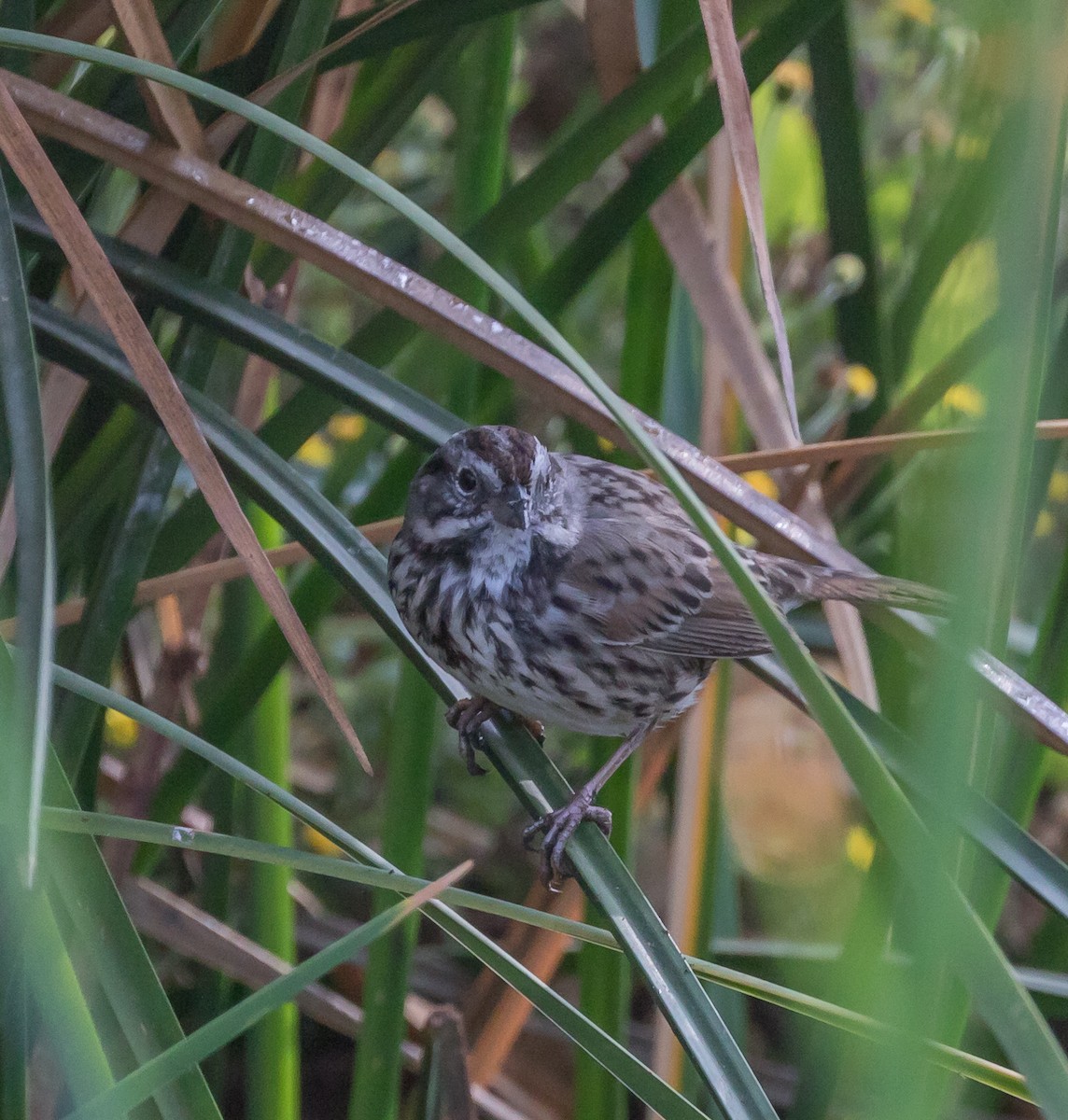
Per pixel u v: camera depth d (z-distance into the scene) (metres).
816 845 4.35
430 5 4.26
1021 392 3.45
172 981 4.36
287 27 4.26
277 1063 4.29
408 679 4.30
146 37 4.23
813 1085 4.29
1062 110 4.20
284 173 4.29
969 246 4.30
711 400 4.32
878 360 4.31
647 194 4.27
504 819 4.47
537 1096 4.41
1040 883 4.23
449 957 4.41
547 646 4.30
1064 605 4.27
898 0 4.43
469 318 4.24
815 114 4.30
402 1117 4.33
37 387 4.19
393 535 4.30
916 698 4.30
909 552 4.29
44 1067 4.25
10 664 4.17
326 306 4.50
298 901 4.42
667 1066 4.30
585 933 4.20
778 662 4.30
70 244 4.20
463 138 4.30
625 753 4.30
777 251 4.45
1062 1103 3.74
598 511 4.32
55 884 4.21
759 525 4.26
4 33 4.19
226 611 4.31
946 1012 4.24
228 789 4.31
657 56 4.28
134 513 4.25
